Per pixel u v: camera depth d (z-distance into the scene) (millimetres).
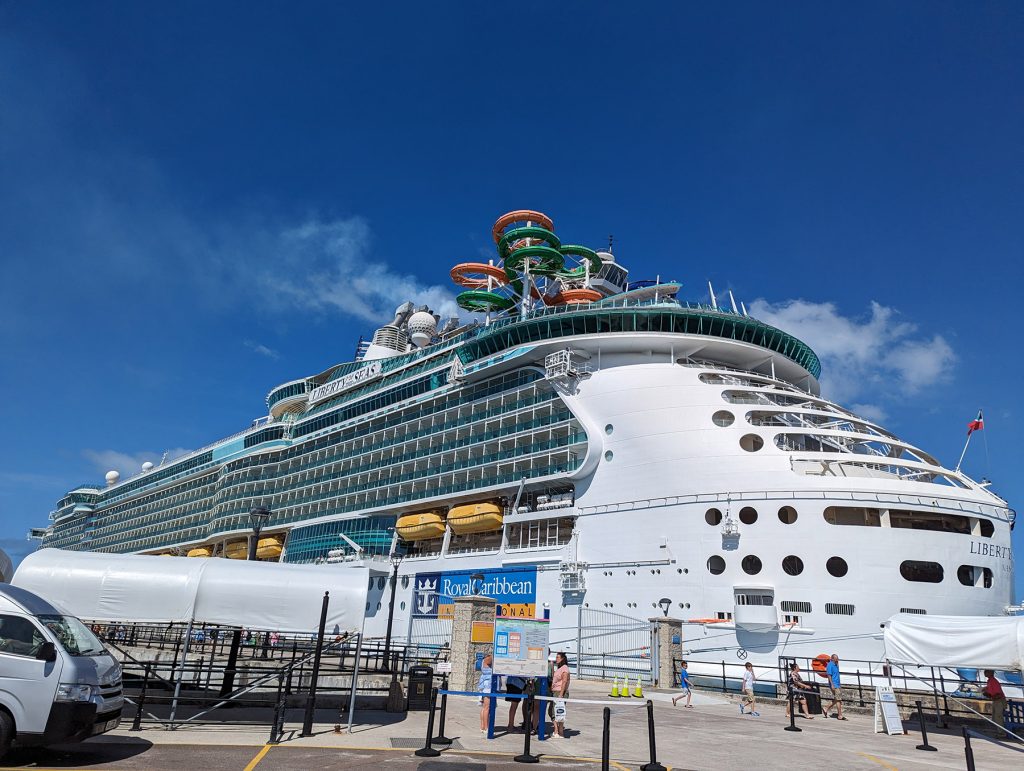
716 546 30828
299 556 59688
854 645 27516
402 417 54938
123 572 16656
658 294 46156
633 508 34094
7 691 11062
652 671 28625
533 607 37188
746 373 37469
